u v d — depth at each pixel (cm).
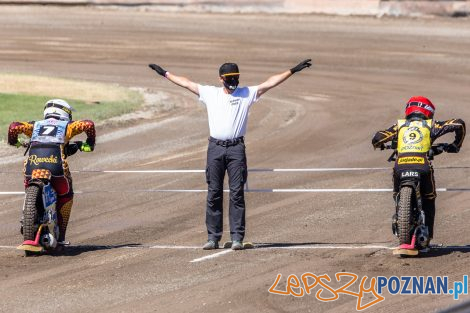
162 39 15300
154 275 3444
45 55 14175
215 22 16425
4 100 9388
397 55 13525
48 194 3812
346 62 13138
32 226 3775
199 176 5756
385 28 15512
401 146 3738
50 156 3891
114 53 14300
